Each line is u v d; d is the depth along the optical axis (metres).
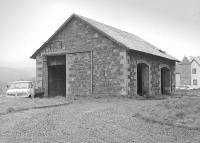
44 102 18.08
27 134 8.99
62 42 26.00
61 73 28.36
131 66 23.12
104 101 19.92
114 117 12.47
